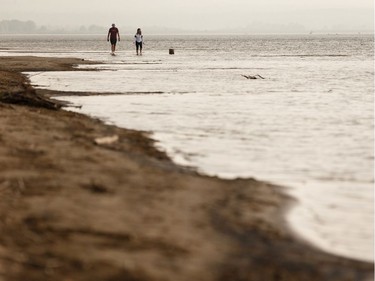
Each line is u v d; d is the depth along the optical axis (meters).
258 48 162.88
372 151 23.44
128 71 66.50
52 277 10.61
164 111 33.84
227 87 48.62
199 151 22.92
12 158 19.09
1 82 46.16
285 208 15.60
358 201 16.56
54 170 18.00
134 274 10.89
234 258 12.00
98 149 21.81
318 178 19.19
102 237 12.60
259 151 23.19
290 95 42.91
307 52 133.62
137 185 16.91
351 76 62.06
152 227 13.38
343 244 13.20
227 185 17.61
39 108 31.95
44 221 13.35
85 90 45.16
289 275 11.41
